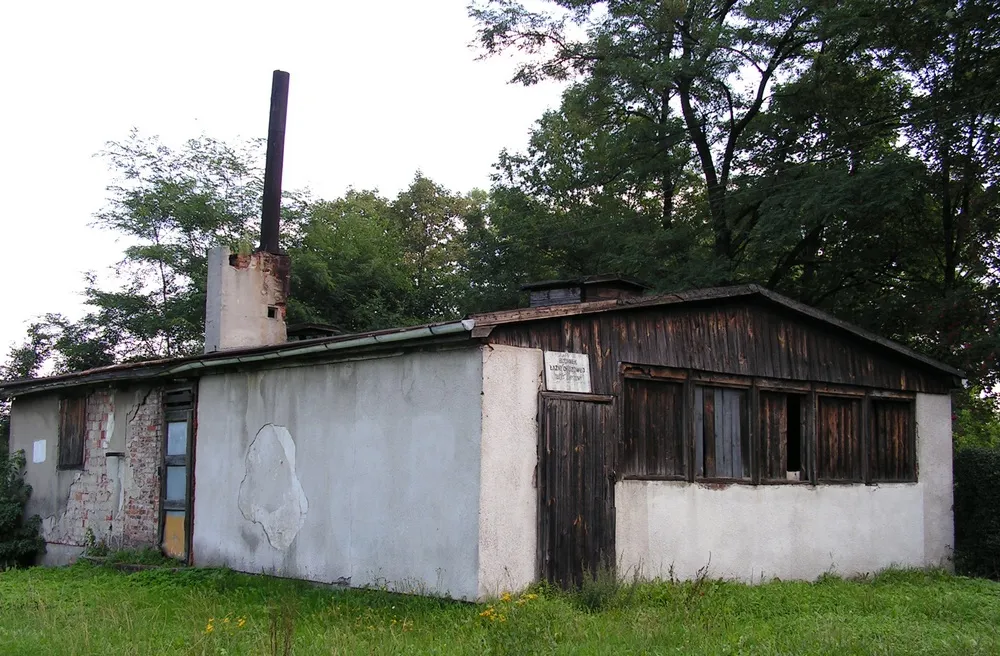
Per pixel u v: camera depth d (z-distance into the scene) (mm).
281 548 12664
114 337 32031
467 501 10250
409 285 37875
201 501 14188
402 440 11141
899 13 20312
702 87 24812
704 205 26141
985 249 21891
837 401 15125
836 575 14383
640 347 12227
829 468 14797
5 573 14578
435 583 10477
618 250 26469
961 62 20375
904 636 9250
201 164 34438
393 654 7887
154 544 15039
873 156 23125
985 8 18984
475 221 33594
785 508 13938
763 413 13953
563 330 11289
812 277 24578
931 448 16422
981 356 19594
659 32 24734
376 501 11359
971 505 17094
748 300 13867
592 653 7992
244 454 13508
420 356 11070
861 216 20703
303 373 12695
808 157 23500
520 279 31406
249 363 13445
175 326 31250
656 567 12031
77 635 8703
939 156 20609
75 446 17266
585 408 11391
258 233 34250
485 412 10281
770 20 22438
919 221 22344
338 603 10500
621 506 11688
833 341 15086
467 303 32031
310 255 33625
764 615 10602
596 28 25406
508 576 10289
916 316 21438
